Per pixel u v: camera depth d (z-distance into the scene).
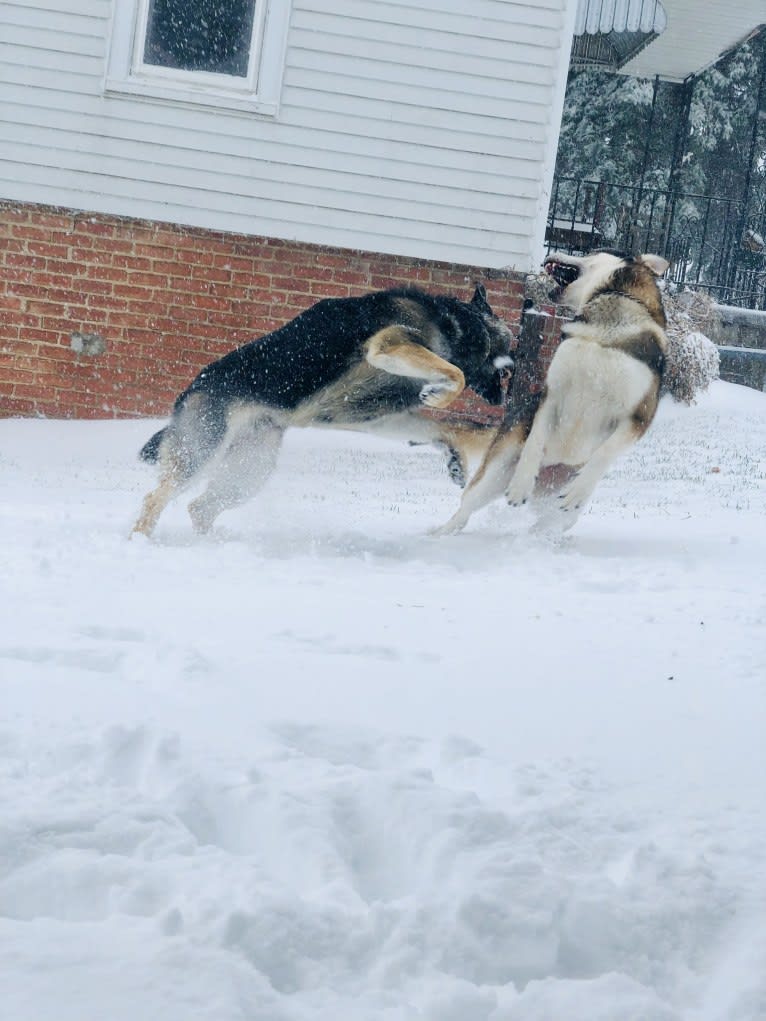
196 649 3.92
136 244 12.42
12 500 8.40
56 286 12.45
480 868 2.33
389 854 2.52
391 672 3.85
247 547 6.81
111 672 3.74
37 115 12.23
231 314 12.53
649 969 2.11
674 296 15.88
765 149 31.09
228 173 12.37
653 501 9.67
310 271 12.52
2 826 2.35
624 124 29.81
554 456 7.59
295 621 4.62
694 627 4.91
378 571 6.20
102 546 6.43
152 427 12.29
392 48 12.28
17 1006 1.76
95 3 12.15
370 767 3.00
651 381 7.20
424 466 11.51
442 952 2.06
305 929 2.05
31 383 12.52
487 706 3.53
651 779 2.96
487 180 12.47
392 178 12.42
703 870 2.38
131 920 2.05
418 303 7.77
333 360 7.61
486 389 8.14
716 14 17.17
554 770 2.97
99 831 2.40
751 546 7.31
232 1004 1.80
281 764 2.85
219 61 12.30
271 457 7.87
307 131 12.35
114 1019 1.74
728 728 3.42
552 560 6.71
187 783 2.64
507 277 12.59
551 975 2.10
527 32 12.30
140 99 12.24
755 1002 1.96
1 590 4.86
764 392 16.89
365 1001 1.91
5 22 12.12
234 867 2.28
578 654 4.31
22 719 3.05
